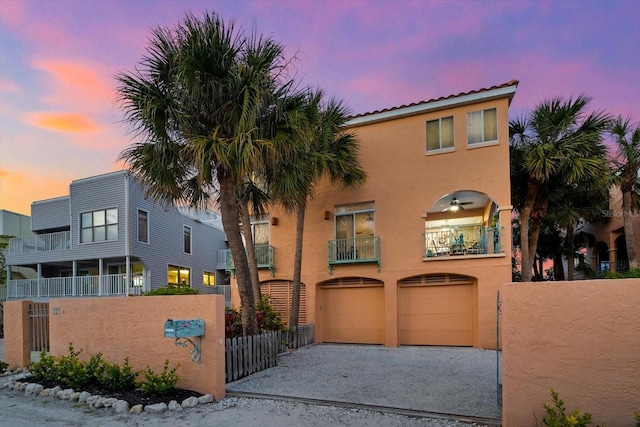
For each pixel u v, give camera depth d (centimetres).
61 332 755
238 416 514
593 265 2077
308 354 1035
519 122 1231
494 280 1111
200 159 718
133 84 764
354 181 1248
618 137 1365
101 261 1769
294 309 1207
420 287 1225
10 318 890
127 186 1741
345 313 1322
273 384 681
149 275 1842
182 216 2170
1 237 2105
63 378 664
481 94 1159
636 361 371
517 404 407
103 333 702
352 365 860
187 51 726
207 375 597
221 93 756
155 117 757
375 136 1298
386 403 554
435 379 707
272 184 993
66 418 520
